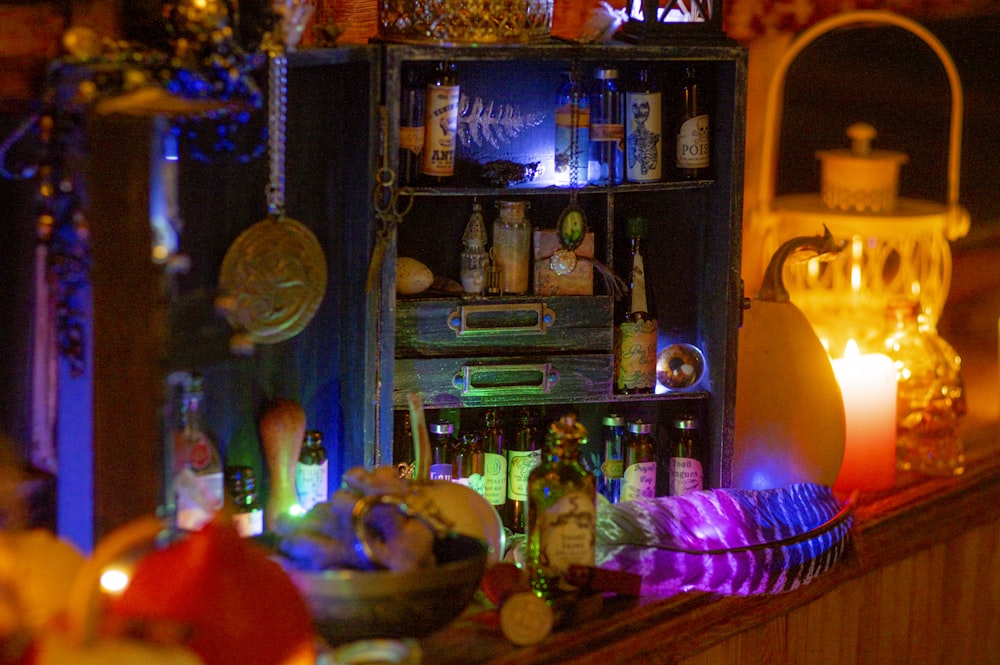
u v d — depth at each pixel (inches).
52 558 56.1
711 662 83.4
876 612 99.1
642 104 85.9
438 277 87.8
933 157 120.0
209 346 67.8
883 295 118.4
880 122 116.3
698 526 82.8
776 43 109.2
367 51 74.9
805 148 112.7
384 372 80.0
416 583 64.8
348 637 65.8
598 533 80.1
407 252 88.7
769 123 110.2
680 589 80.0
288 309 73.8
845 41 112.8
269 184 72.3
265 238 71.8
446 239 89.3
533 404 88.7
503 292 86.0
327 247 79.9
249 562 54.6
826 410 93.4
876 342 117.4
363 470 71.6
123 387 62.7
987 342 126.5
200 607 52.3
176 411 69.4
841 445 94.2
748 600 84.0
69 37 56.5
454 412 92.0
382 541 68.1
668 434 95.5
